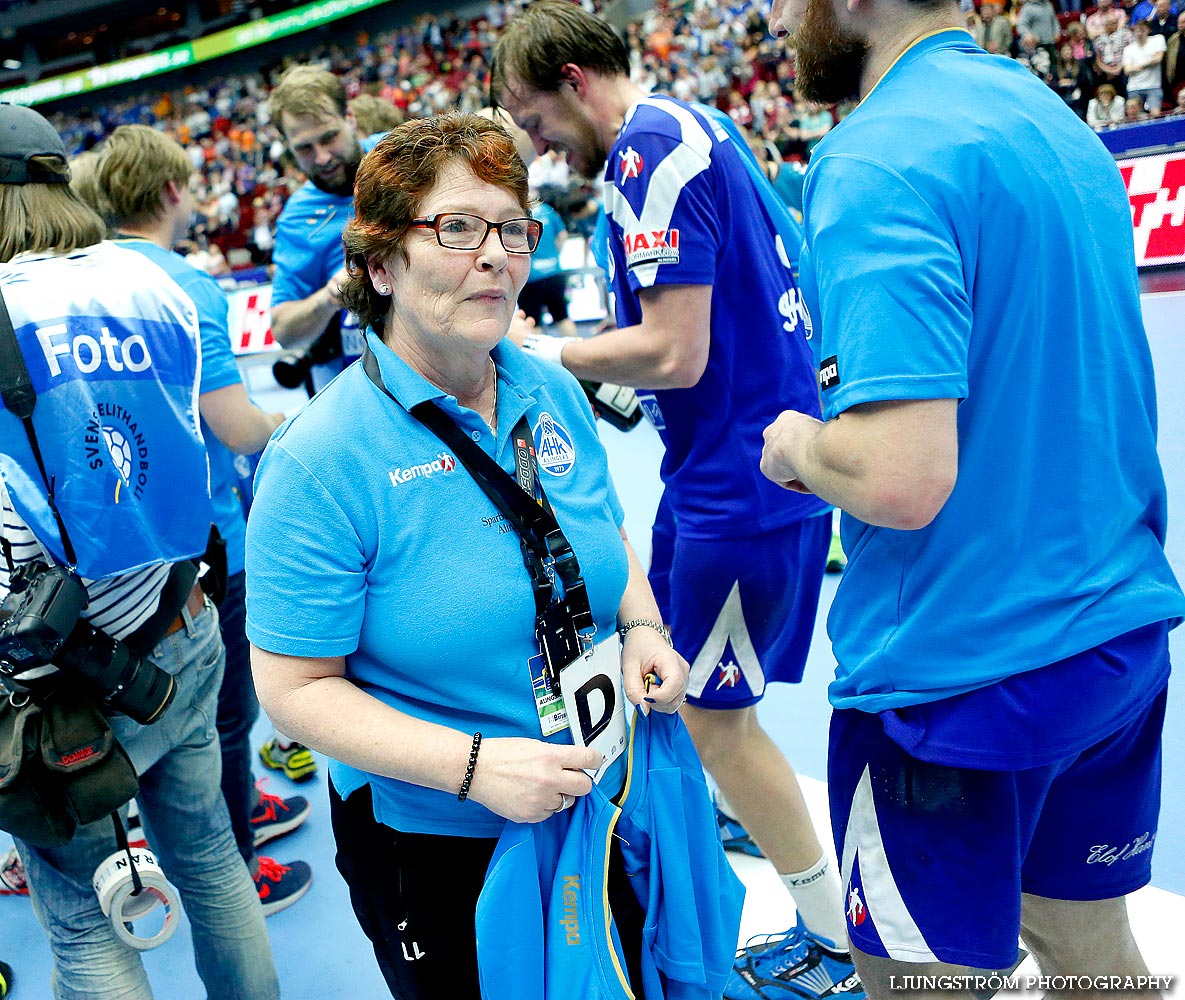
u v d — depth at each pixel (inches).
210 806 75.7
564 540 52.6
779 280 83.0
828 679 137.6
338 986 94.7
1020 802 51.7
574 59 81.0
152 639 67.9
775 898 98.0
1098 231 51.0
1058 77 392.8
